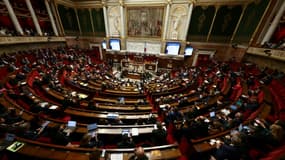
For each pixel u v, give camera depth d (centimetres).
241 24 1394
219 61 1522
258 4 1156
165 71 1744
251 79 798
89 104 578
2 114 428
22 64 1059
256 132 344
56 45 1748
